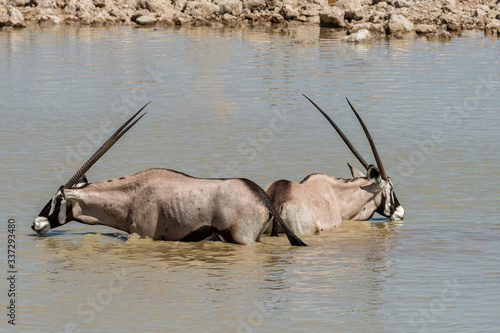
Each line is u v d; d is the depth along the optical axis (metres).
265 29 115.81
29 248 26.95
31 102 56.06
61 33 106.44
